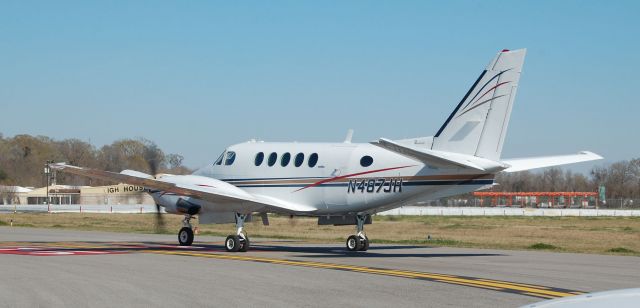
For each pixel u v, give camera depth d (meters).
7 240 31.62
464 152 22.83
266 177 26.27
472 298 13.36
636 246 32.34
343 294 13.85
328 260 21.47
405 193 23.47
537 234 44.19
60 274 16.91
